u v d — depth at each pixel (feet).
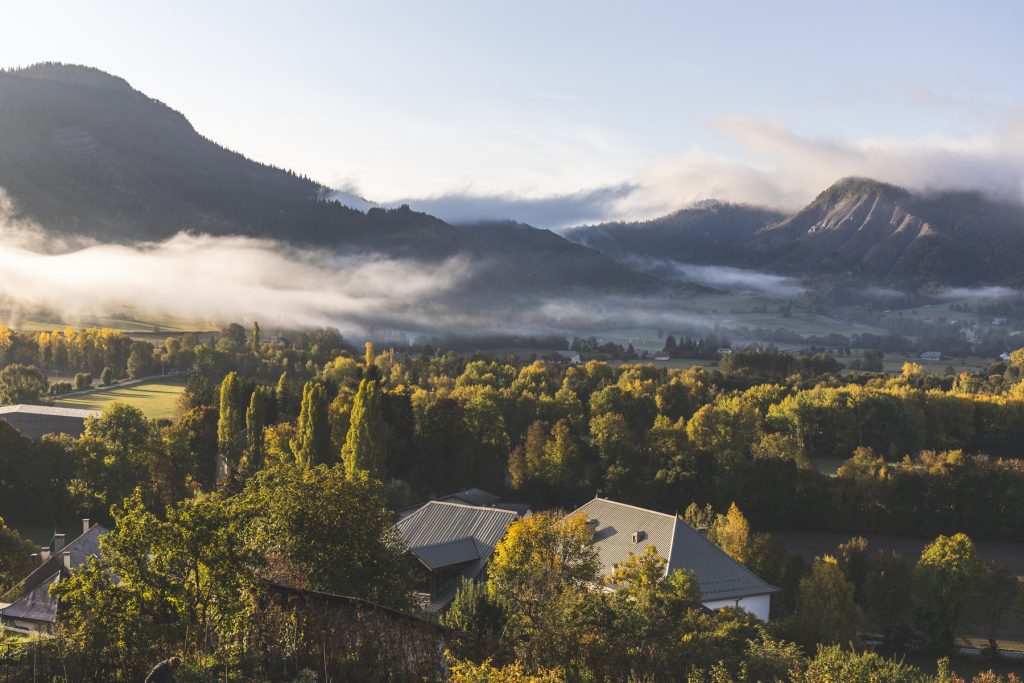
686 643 137.59
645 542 269.23
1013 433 625.00
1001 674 273.13
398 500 390.21
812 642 247.50
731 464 455.22
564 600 146.41
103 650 112.27
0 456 378.12
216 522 116.78
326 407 422.82
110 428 411.95
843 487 442.50
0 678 107.14
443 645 121.39
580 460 490.08
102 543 116.16
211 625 115.03
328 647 112.16
